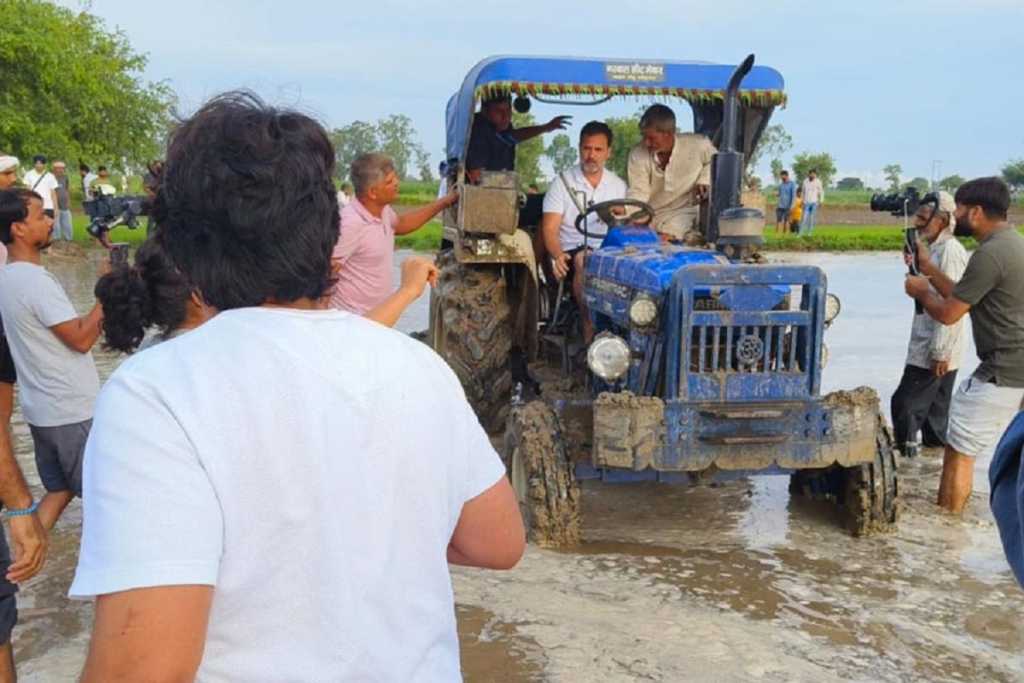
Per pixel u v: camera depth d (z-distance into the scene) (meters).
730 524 5.28
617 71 6.21
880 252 24.72
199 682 1.28
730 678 3.53
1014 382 5.20
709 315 4.62
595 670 3.59
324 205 1.46
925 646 3.82
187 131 1.43
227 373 1.33
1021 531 1.92
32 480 5.71
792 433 4.72
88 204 7.71
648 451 4.60
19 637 3.84
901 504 5.16
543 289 7.12
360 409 1.38
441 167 8.08
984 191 5.23
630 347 5.00
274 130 1.42
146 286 2.29
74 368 4.36
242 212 1.38
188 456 1.25
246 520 1.28
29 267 4.31
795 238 25.66
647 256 5.10
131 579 1.19
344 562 1.33
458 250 6.39
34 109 24.72
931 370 6.52
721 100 6.80
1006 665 3.68
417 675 1.40
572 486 4.88
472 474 1.56
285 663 1.29
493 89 6.11
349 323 1.49
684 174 6.43
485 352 6.53
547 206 6.42
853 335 10.90
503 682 3.49
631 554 4.80
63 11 27.83
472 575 4.49
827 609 4.17
